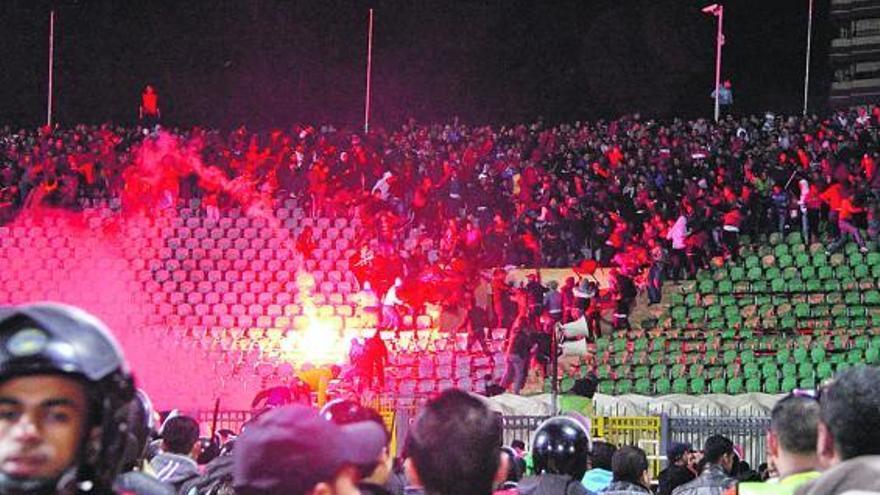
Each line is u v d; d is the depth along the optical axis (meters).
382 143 98.44
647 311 75.00
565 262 80.69
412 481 9.04
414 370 70.94
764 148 89.88
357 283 80.31
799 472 10.47
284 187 88.69
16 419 5.74
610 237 79.06
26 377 5.71
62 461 5.77
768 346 69.38
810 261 76.69
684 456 24.69
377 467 9.87
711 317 73.62
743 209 80.06
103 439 5.86
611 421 49.91
